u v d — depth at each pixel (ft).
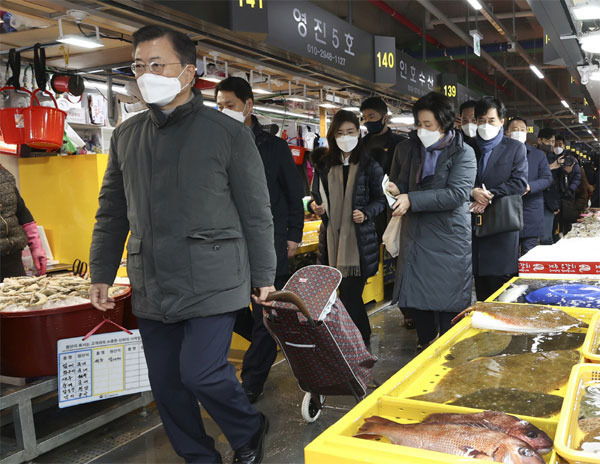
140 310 7.26
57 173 14.70
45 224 15.10
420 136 10.10
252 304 10.50
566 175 27.20
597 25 16.26
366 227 13.20
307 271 8.42
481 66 44.16
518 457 3.05
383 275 20.04
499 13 32.22
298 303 7.32
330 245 13.57
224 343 7.07
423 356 4.76
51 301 8.79
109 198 7.84
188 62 7.05
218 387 6.95
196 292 6.86
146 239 7.10
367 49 19.02
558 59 21.76
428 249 10.18
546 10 15.34
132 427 9.85
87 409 10.44
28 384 8.57
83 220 14.49
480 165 12.12
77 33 11.63
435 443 3.22
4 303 8.74
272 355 10.68
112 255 7.90
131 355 9.26
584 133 82.02
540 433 3.30
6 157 15.05
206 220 6.93
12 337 8.48
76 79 12.87
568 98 56.34
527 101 57.36
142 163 7.14
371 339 15.11
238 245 7.20
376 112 14.79
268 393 11.33
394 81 20.36
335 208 13.41
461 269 10.15
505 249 11.96
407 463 2.94
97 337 8.96
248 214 7.27
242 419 7.33
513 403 3.91
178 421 7.54
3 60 13.38
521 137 16.12
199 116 7.16
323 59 16.29
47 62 13.88
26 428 8.32
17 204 12.06
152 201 7.01
